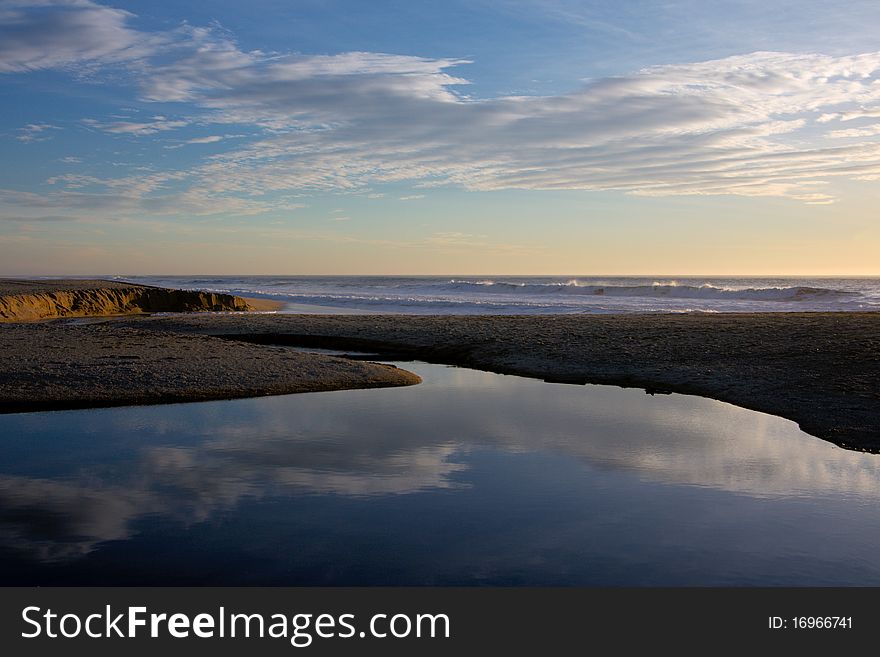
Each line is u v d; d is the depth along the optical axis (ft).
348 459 38.40
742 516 30.25
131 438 42.52
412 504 31.60
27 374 57.62
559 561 25.84
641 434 44.39
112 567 25.04
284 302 194.90
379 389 60.39
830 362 61.16
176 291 173.17
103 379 57.47
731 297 178.50
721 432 44.93
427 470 36.60
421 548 26.86
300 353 73.31
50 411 49.75
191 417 48.55
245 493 32.86
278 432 44.37
